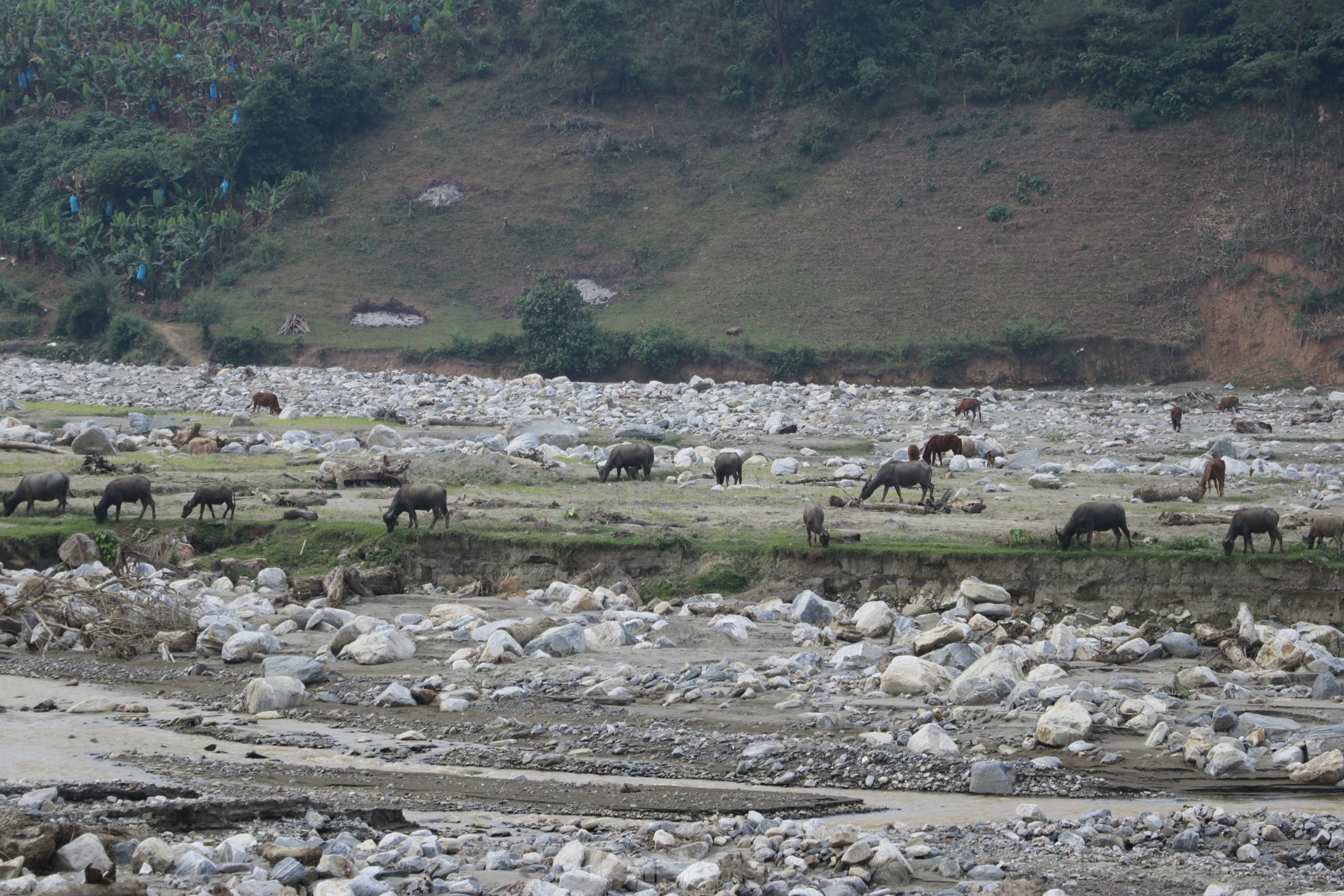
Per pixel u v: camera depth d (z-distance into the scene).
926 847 16.86
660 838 17.22
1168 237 129.88
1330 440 69.75
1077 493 50.41
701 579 38.75
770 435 72.06
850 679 27.53
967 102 154.38
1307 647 29.20
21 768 21.16
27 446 58.12
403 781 20.69
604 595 36.69
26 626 32.56
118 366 129.00
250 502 47.56
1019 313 126.00
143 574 38.53
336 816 17.89
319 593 37.50
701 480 54.38
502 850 16.70
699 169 159.50
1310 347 116.88
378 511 46.47
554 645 30.42
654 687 27.16
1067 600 36.19
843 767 21.47
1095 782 20.55
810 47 161.88
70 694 27.45
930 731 22.50
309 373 116.19
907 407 85.88
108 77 174.62
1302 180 130.12
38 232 153.00
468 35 182.25
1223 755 20.98
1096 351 121.50
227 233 152.62
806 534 40.97
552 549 39.97
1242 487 51.94
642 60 168.88
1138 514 44.69
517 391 96.06
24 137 170.88
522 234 153.50
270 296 144.62
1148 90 144.75
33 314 144.75
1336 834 17.44
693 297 138.50
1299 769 20.69
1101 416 82.50
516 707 25.83
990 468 58.31
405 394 96.25
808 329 128.88
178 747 22.92
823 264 138.62
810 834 17.53
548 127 167.12
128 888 13.41
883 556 37.72
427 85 176.50
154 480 51.28
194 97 172.75
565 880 14.78
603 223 154.00
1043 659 29.52
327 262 151.00
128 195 157.25
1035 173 141.38
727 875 15.25
